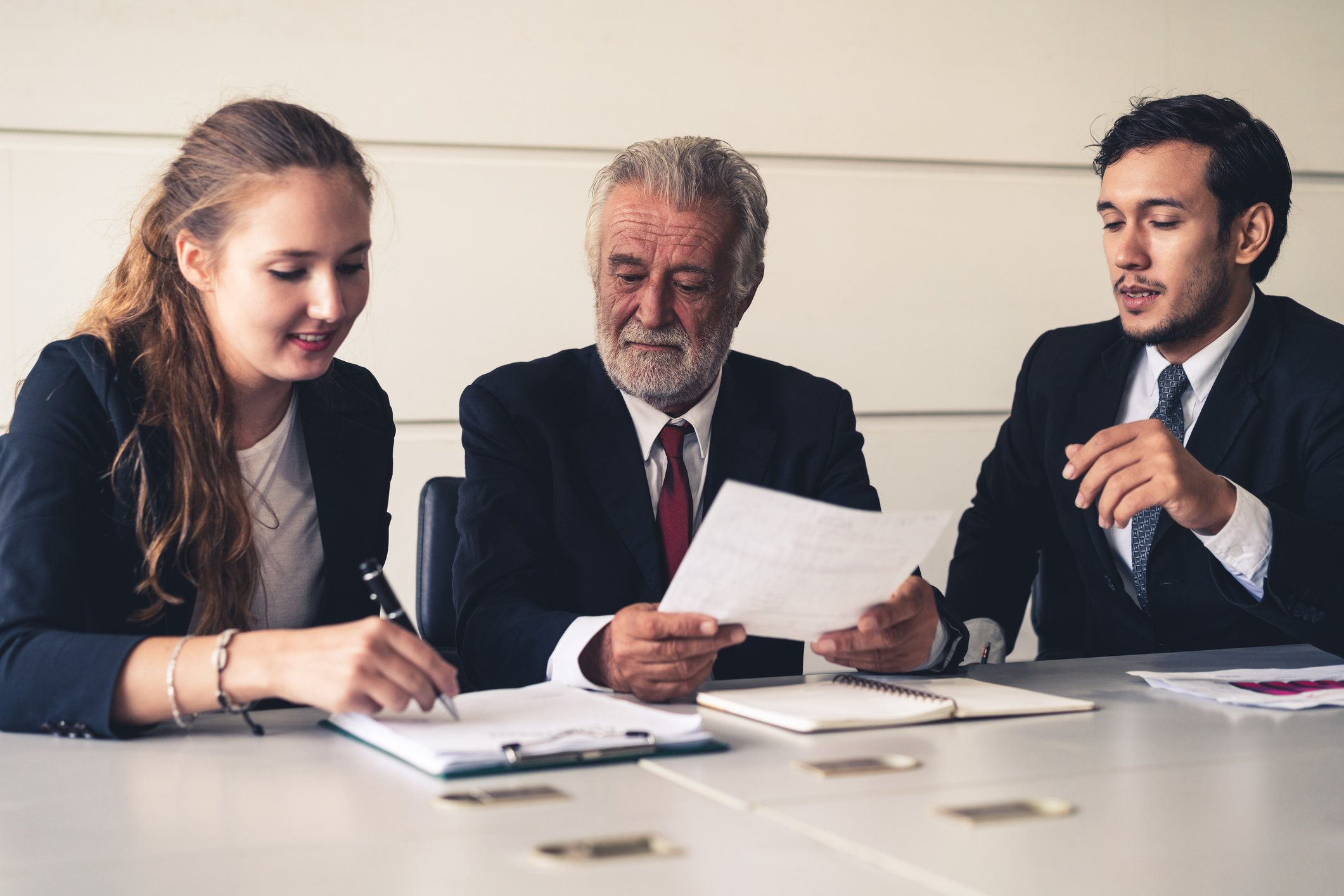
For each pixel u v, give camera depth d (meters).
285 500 1.41
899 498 3.00
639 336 1.52
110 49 2.48
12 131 2.45
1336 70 3.18
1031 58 2.99
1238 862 0.69
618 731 0.95
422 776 0.87
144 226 1.30
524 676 1.27
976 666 1.44
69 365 1.22
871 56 2.89
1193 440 1.75
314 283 1.20
